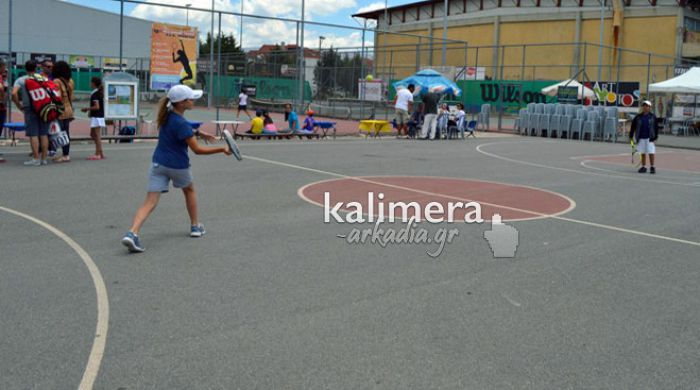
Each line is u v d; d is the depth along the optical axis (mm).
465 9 60312
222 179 12820
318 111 37094
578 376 4598
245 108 29938
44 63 15305
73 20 48531
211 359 4656
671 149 26812
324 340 5062
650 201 12289
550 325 5578
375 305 5902
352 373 4512
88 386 4215
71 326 5191
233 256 7352
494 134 31297
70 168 13367
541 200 11867
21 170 12898
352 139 24312
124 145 18125
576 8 51875
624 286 6789
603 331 5488
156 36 19312
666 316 5922
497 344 5117
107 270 6676
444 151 20719
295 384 4324
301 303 5887
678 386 4496
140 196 10625
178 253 7391
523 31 55438
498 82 42094
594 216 10539
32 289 6031
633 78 49562
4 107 14305
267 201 10672
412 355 4844
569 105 30484
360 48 35406
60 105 13812
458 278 6844
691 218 10664
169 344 4895
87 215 9141
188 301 5840
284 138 22828
